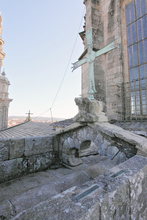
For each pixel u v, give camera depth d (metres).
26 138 3.28
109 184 1.25
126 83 9.09
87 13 11.62
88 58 6.66
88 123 3.02
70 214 0.90
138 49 8.62
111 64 10.01
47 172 3.35
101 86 10.30
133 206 1.36
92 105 3.04
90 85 6.19
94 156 4.35
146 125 6.07
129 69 9.09
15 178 3.01
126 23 9.48
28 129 13.74
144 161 1.83
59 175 3.17
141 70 8.37
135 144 2.19
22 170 3.14
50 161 3.70
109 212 1.07
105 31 10.84
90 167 2.71
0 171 2.81
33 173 3.29
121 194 1.21
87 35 7.03
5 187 2.62
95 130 2.93
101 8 11.66
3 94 26.48
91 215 0.91
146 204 1.58
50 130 11.25
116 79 9.49
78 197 1.08
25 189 2.54
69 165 3.56
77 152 3.80
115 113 9.34
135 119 8.38
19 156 3.12
